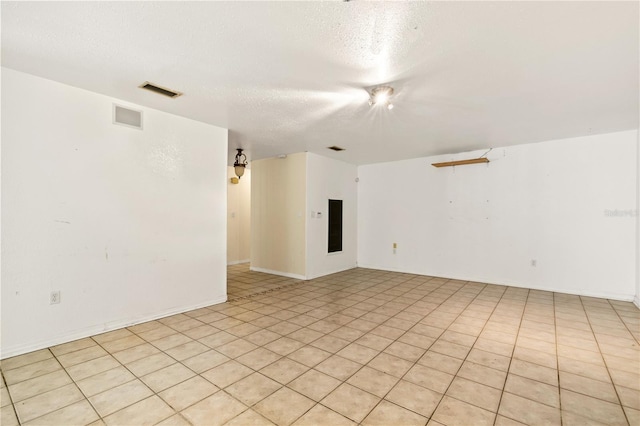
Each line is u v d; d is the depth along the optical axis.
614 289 4.34
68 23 1.90
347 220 6.73
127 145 3.22
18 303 2.58
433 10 1.76
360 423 1.76
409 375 2.28
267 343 2.83
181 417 1.81
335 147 5.27
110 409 1.87
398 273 6.27
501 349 2.72
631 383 2.17
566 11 1.76
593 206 4.49
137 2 1.70
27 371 2.31
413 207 6.23
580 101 3.15
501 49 2.17
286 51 2.22
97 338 2.92
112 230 3.12
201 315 3.61
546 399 1.99
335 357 2.56
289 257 5.90
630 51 2.18
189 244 3.78
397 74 2.55
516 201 5.09
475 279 5.48
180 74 2.59
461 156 5.64
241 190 7.93
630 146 4.25
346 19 1.85
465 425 1.74
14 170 2.56
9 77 2.53
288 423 1.76
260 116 3.65
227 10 1.77
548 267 4.83
